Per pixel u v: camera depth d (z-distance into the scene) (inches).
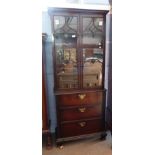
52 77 84.5
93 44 76.1
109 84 85.4
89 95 76.7
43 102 73.7
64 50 75.4
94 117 79.4
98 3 83.8
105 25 74.6
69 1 80.8
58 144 77.7
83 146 79.1
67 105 74.7
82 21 71.9
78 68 75.9
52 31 70.3
